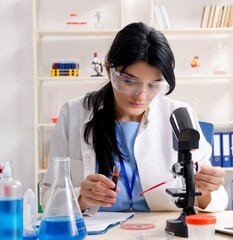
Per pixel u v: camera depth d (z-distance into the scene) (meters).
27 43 3.36
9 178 1.01
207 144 1.63
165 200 1.50
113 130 1.55
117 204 1.51
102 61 3.37
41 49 3.36
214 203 1.37
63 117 1.71
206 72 3.40
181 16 3.38
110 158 1.53
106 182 1.25
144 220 1.29
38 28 3.36
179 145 1.13
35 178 3.12
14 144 3.35
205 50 3.39
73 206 0.97
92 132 1.58
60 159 0.99
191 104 3.39
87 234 1.10
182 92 3.40
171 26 3.32
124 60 1.29
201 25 3.26
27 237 0.99
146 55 1.28
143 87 1.33
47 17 3.37
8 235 0.87
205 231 0.94
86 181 1.28
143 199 1.52
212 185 1.29
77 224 0.96
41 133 3.33
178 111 1.18
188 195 1.11
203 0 3.38
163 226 1.19
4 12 3.35
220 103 3.41
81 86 3.38
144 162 1.54
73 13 3.38
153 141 1.59
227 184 3.30
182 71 3.39
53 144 1.70
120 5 3.38
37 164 3.14
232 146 3.14
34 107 3.17
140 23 1.34
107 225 1.19
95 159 1.57
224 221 1.22
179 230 1.06
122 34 1.33
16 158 3.34
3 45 3.35
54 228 0.93
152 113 1.62
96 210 1.36
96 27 3.31
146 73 1.30
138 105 1.38
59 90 3.37
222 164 3.14
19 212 0.89
